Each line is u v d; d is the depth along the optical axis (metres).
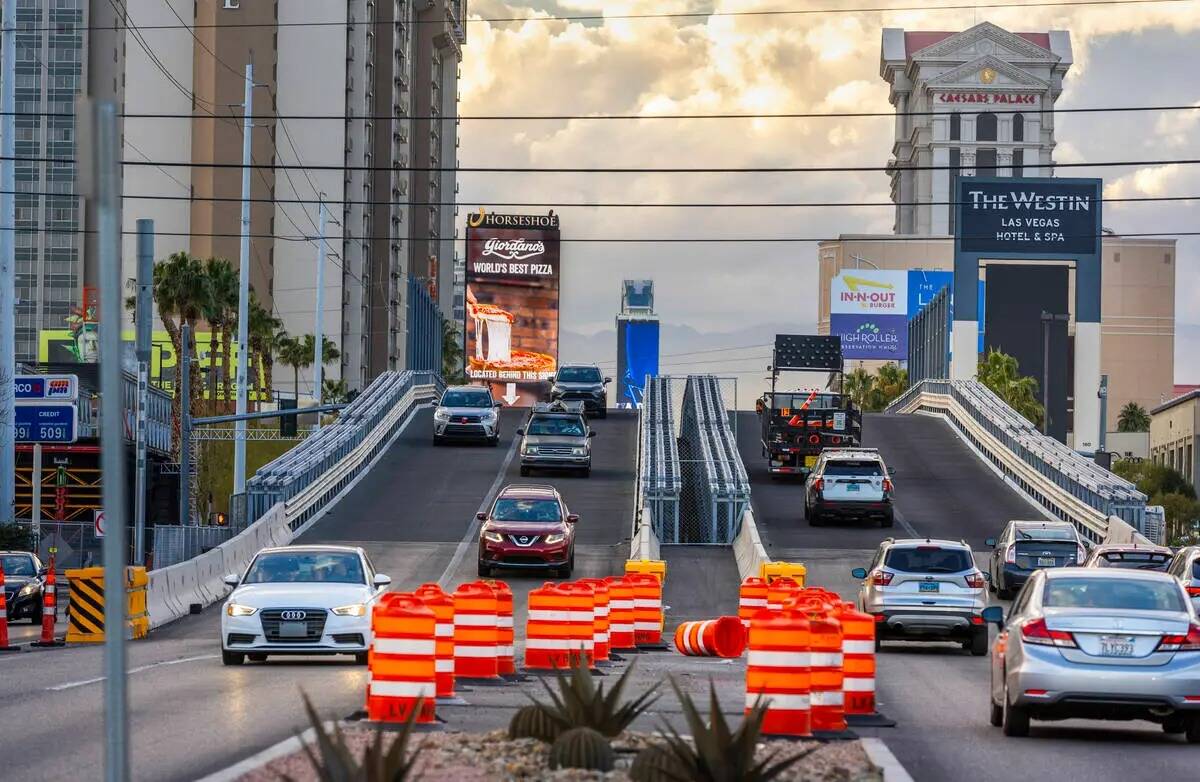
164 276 128.12
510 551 59.62
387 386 112.00
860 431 94.06
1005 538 58.91
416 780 16.50
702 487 77.88
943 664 38.19
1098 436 149.88
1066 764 20.48
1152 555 46.84
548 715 19.14
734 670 34.19
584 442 89.44
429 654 21.23
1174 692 22.19
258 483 71.81
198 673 32.28
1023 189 139.88
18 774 18.17
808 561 66.81
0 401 68.00
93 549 79.69
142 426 67.81
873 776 17.70
